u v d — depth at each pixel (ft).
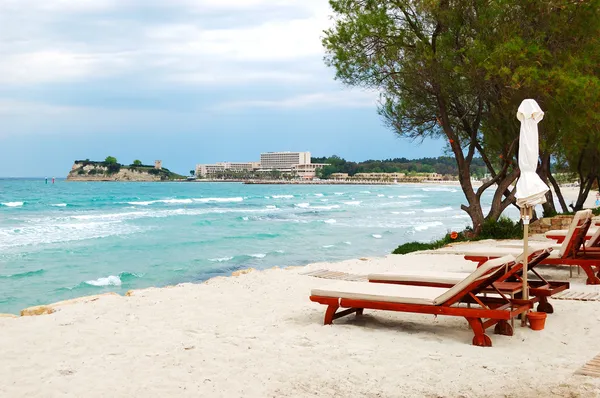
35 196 278.46
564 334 20.22
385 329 21.29
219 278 34.68
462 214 164.04
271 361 17.30
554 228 58.13
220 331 21.16
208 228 113.09
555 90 52.60
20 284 51.85
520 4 54.03
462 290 18.94
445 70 55.77
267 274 35.91
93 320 22.99
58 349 18.92
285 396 14.35
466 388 14.78
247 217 146.92
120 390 14.88
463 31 55.93
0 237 91.15
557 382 14.99
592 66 56.85
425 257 44.50
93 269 60.59
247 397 14.30
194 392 14.69
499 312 18.57
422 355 17.80
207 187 579.89
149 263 65.05
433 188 577.02
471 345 18.93
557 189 86.17
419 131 66.69
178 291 29.78
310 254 73.56
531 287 23.16
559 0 52.75
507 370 16.17
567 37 56.03
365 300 20.66
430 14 54.95
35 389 15.03
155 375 16.10
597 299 25.95
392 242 87.56
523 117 21.07
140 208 193.06
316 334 20.48
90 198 265.75
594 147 80.59
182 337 20.31
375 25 57.00
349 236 96.73
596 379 15.16
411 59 57.41
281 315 23.90
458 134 66.59
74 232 101.65
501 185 61.41
